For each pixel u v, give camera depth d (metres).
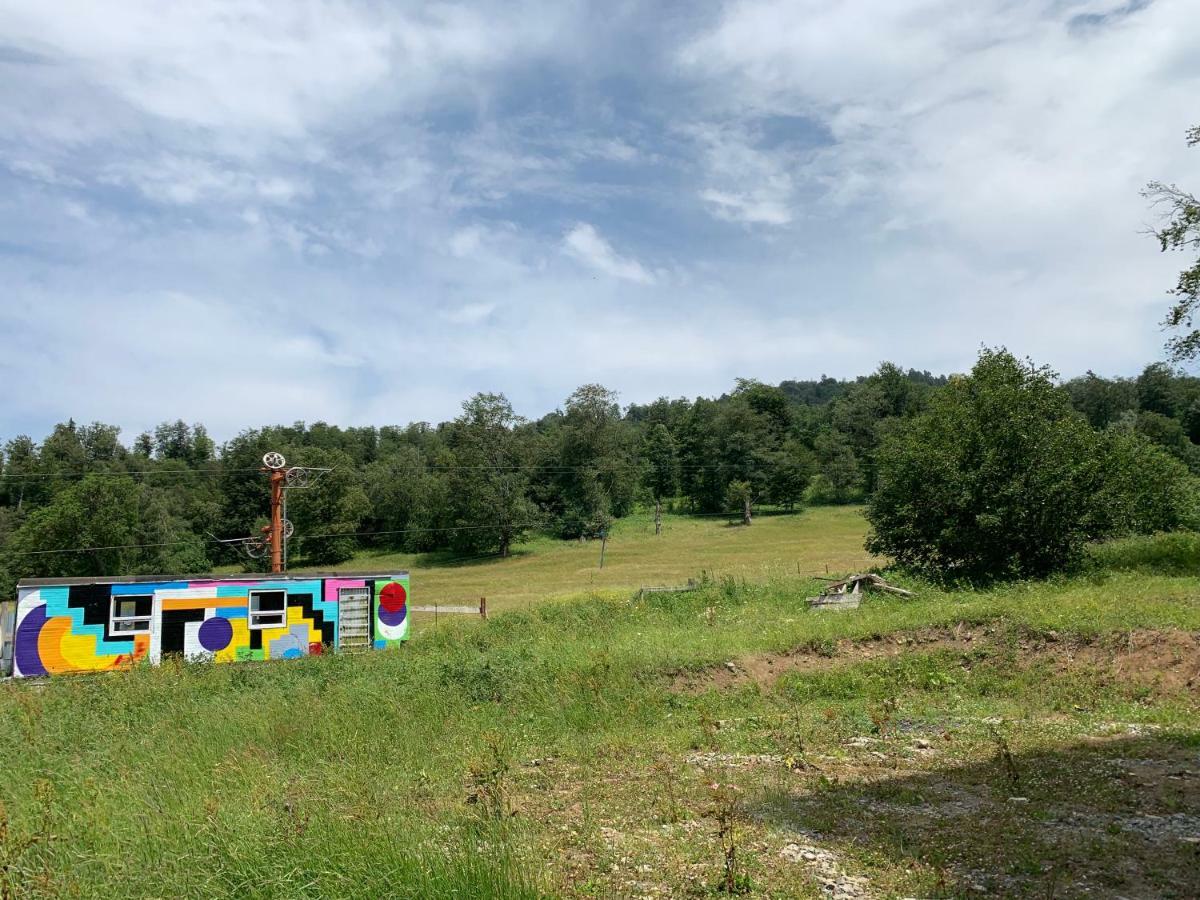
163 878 5.98
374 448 153.12
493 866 5.98
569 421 99.50
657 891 6.36
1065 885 6.37
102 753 11.34
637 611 26.31
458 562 85.56
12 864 5.97
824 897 6.27
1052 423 27.84
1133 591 19.81
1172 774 9.15
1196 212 26.36
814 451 117.06
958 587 26.02
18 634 24.58
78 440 107.81
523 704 14.80
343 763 10.77
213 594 26.36
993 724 12.30
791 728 12.72
